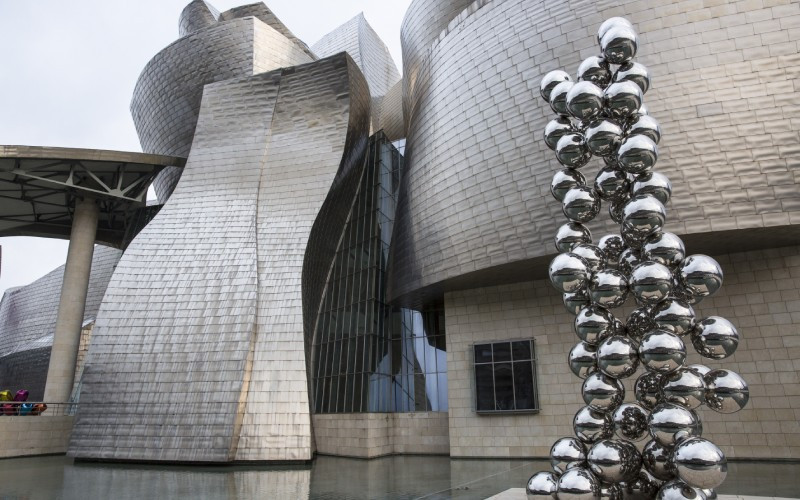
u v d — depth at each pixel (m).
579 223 7.94
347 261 25.02
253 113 25.80
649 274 6.37
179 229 22.86
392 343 23.14
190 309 20.56
